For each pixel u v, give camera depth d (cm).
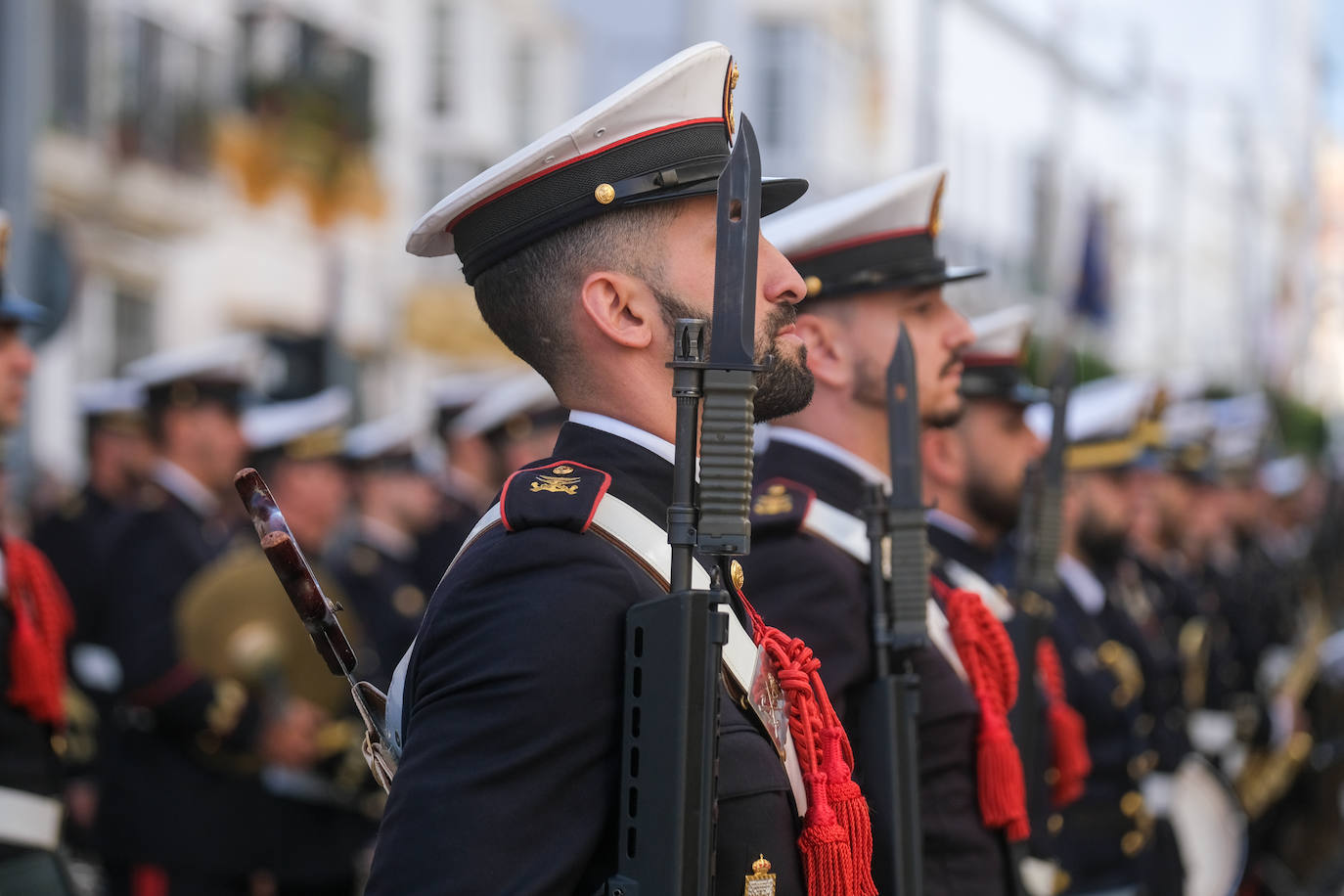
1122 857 1158
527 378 1808
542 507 430
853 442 695
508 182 457
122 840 1195
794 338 480
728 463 408
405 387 3953
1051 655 951
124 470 1527
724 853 424
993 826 655
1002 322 962
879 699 600
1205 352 10556
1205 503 2544
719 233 412
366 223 3844
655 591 425
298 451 1420
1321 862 1647
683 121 454
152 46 3481
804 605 618
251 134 3594
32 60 1755
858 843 454
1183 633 1952
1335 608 3384
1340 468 7356
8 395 899
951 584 740
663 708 398
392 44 3959
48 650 853
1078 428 1402
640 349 457
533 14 4012
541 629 407
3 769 821
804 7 5322
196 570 1238
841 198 728
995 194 7475
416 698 427
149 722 1200
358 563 1509
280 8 3634
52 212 3253
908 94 6391
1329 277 13288
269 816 1209
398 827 398
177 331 3584
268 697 1201
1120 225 8781
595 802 404
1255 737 1820
